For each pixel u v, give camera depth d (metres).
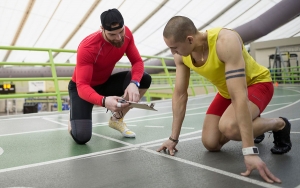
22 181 1.44
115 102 1.87
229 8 15.16
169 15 14.68
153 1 13.05
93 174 1.53
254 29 13.90
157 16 14.60
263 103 1.71
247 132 1.40
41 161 1.83
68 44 16.61
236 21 17.16
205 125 1.93
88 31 14.88
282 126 1.77
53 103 21.22
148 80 2.65
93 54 2.10
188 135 2.59
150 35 16.92
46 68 16.48
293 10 12.88
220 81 1.75
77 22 13.73
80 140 2.28
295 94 7.90
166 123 3.44
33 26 13.63
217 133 1.87
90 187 1.34
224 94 1.88
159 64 18.56
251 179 1.37
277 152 1.80
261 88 1.74
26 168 1.67
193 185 1.32
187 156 1.85
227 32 1.51
